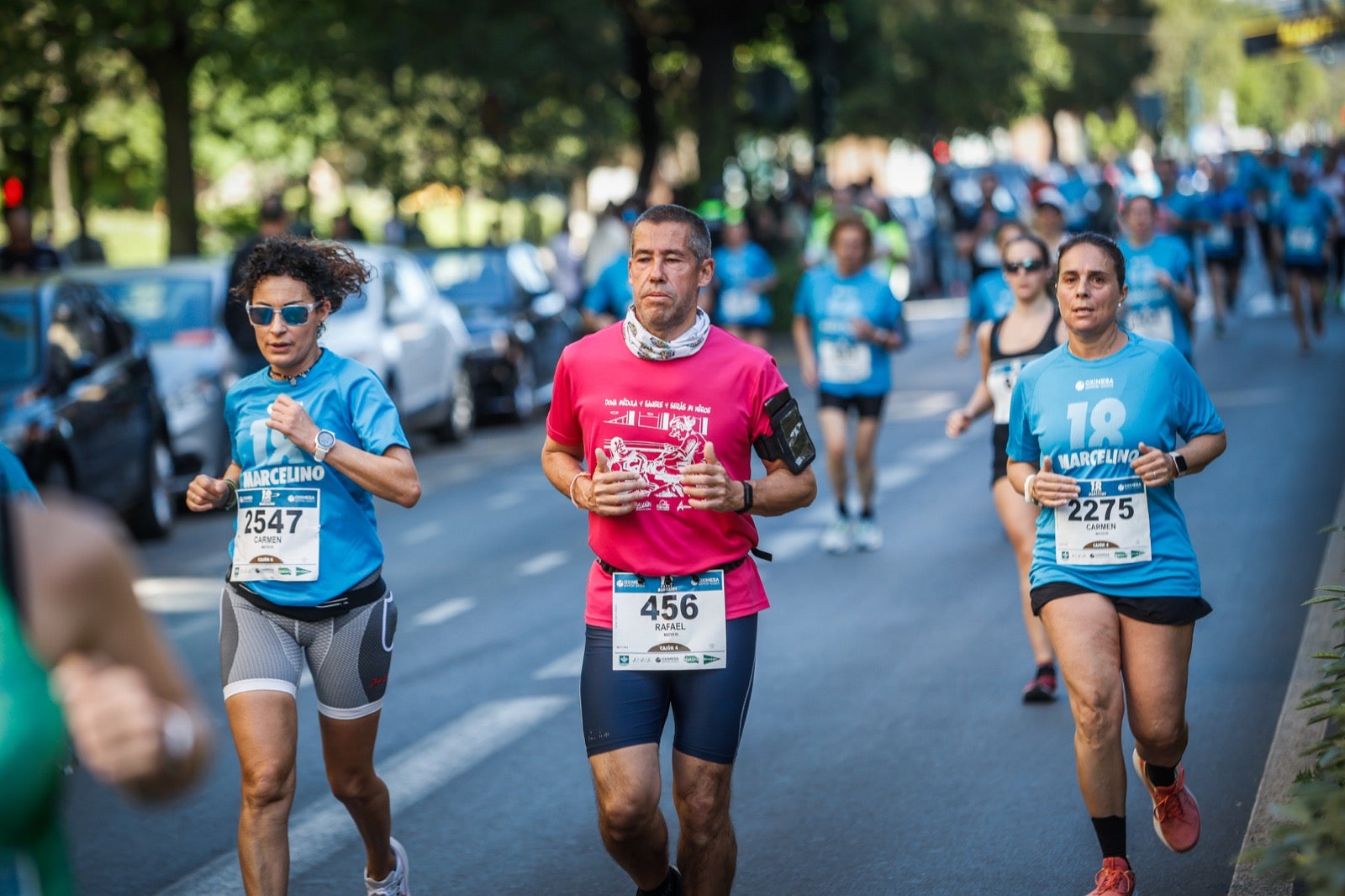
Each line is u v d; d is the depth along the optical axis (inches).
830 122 1616.6
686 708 248.5
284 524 263.0
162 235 2613.2
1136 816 321.4
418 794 350.6
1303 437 773.3
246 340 608.4
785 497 249.4
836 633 480.4
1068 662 268.5
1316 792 183.8
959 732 379.2
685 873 248.5
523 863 309.4
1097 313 275.6
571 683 436.5
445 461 903.7
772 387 253.3
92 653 126.2
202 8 1016.9
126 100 1222.9
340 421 269.9
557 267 1280.8
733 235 904.3
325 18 1196.5
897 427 912.3
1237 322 1320.1
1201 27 4685.0
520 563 611.5
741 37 1643.7
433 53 1344.7
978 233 945.5
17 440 587.5
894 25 2564.0
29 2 986.7
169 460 715.4
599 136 1553.9
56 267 838.5
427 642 489.1
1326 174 1459.2
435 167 1430.9
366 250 911.7
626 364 253.4
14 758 118.3
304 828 332.8
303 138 1405.0
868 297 596.4
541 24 1428.4
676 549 249.6
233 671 259.0
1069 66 3641.7
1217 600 491.5
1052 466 276.8
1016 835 312.5
